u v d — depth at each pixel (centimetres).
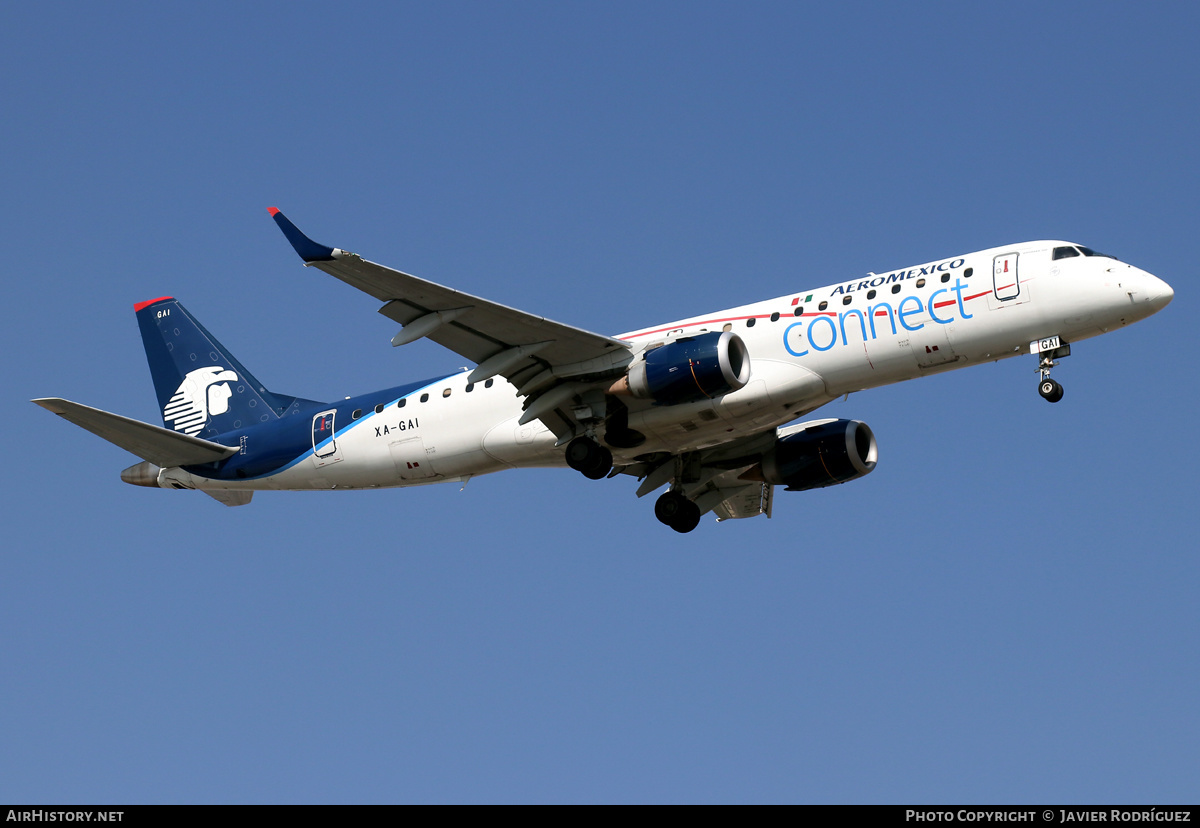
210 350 11819
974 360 9112
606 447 9825
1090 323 8781
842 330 9206
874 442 10662
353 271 8138
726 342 9094
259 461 11038
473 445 10200
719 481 11056
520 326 8988
